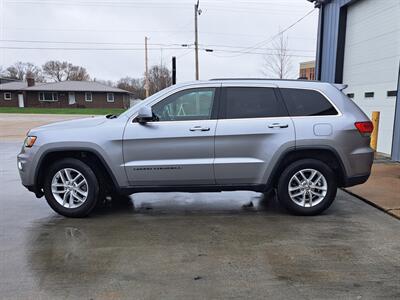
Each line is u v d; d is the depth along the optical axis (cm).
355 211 545
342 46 1185
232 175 505
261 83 515
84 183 514
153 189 513
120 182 508
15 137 1661
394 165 861
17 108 5147
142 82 7875
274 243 425
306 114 508
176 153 500
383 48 971
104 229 474
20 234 457
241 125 498
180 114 508
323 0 1244
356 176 512
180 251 404
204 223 495
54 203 518
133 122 504
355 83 1124
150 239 439
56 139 499
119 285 332
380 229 470
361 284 333
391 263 374
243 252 401
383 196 606
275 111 507
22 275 350
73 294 317
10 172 868
